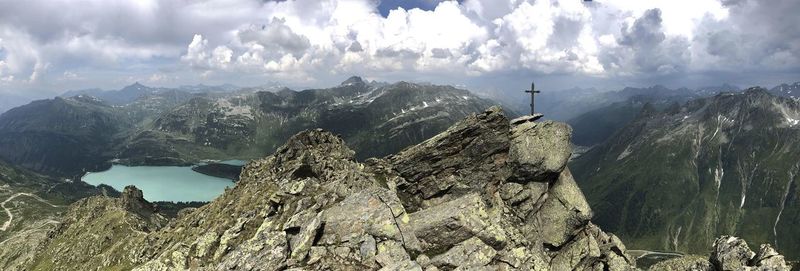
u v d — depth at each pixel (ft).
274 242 126.00
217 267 123.65
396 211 132.87
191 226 212.02
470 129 176.86
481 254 126.00
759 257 157.17
